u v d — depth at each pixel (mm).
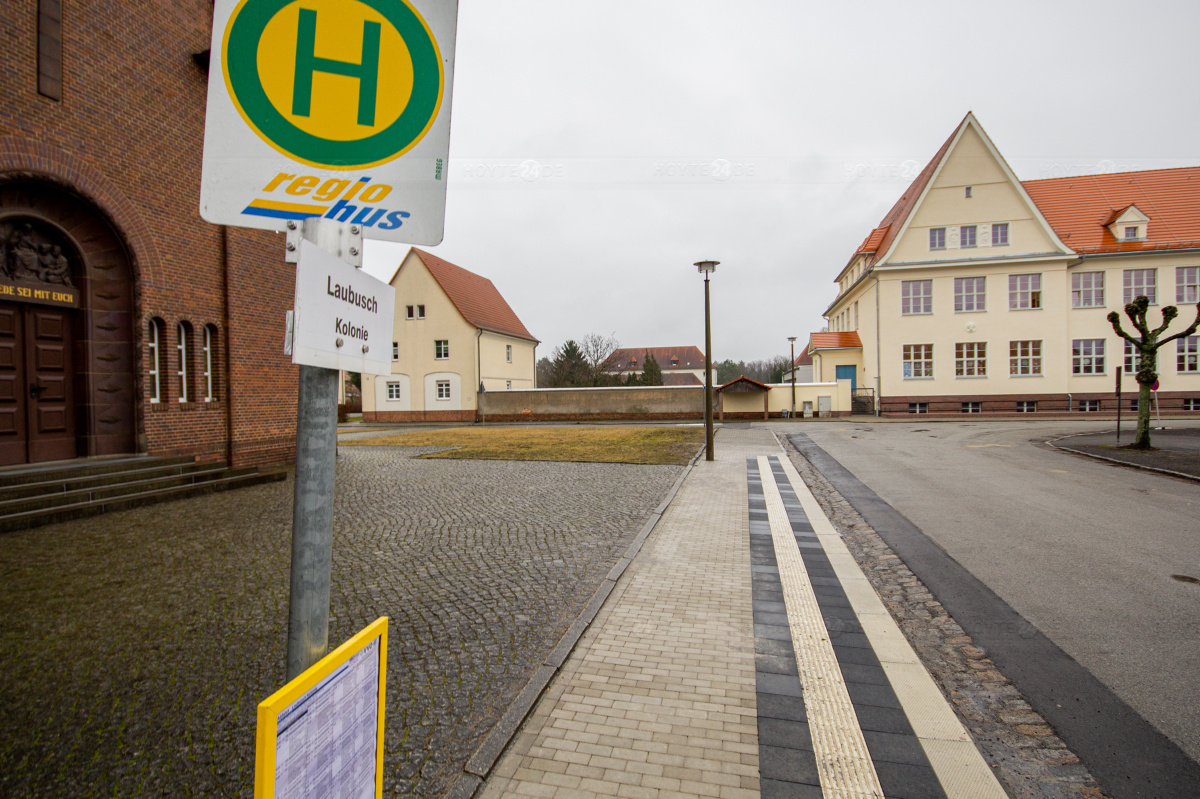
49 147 8953
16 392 9078
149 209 10391
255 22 1417
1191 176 31516
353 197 1486
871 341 32094
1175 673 3648
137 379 10211
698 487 10164
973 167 29938
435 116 1530
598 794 2568
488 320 40000
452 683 3498
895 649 4004
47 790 2598
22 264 9000
